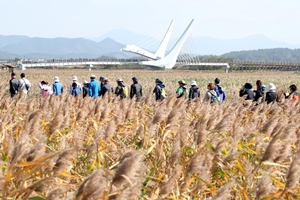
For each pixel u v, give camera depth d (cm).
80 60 19650
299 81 8281
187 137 902
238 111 1605
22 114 1452
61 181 652
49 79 7400
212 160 775
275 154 718
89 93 2756
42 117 1358
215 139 866
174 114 888
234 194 755
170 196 643
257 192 611
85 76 9381
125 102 1458
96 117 1206
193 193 691
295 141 1051
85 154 874
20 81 2812
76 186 704
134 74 11781
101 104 1212
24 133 599
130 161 451
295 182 606
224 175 782
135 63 19500
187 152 832
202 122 1009
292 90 2442
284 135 848
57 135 970
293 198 736
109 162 848
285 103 1936
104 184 442
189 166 687
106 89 2752
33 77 8362
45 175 589
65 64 17725
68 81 6838
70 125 1212
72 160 767
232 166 819
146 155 848
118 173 452
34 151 568
